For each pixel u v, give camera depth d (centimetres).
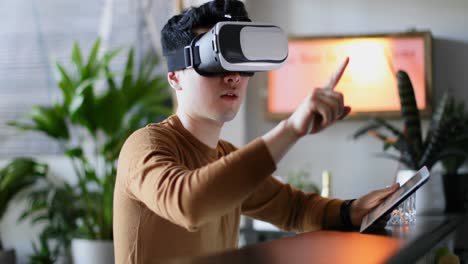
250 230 391
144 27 510
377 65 412
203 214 109
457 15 407
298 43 424
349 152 422
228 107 142
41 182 510
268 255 112
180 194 110
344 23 424
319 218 167
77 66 461
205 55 135
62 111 461
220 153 171
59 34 529
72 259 484
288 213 172
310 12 428
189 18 145
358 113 414
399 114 407
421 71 406
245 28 128
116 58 516
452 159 367
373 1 419
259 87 435
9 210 512
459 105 376
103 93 451
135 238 145
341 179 423
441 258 199
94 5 521
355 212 163
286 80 426
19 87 536
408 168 334
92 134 461
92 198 464
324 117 106
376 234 150
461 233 298
